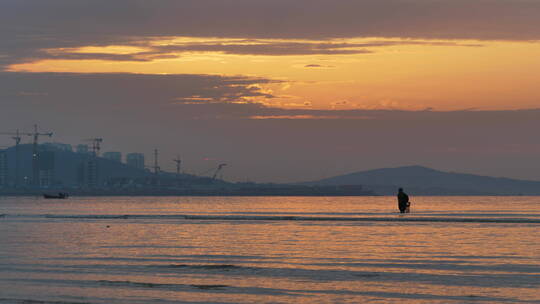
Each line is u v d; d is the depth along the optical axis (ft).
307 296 125.18
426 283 136.77
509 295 123.65
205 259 175.42
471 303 117.70
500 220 315.58
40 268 159.53
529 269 153.38
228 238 234.38
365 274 148.77
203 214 474.90
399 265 161.68
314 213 483.92
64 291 130.82
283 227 288.30
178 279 143.64
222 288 133.08
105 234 254.47
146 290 131.44
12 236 245.86
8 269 157.99
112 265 164.55
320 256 180.14
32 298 124.77
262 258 176.86
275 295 126.31
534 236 231.50
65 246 207.92
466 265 160.35
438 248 195.21
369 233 249.14
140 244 213.46
